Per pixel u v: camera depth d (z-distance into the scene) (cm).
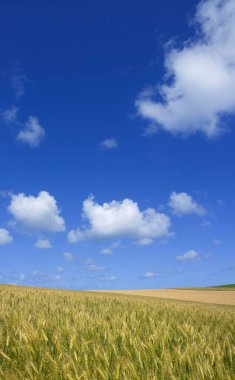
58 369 479
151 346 563
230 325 861
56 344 551
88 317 798
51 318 773
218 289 6669
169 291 6122
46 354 516
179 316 1005
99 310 1028
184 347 596
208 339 652
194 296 4766
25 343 578
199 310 1212
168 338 637
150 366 508
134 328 706
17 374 498
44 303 1120
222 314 1092
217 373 478
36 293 1642
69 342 602
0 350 563
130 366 469
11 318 723
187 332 688
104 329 683
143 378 465
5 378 484
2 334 643
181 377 469
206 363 478
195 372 468
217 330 761
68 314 875
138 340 596
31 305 1030
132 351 557
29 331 599
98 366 484
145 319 888
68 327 651
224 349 588
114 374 455
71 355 528
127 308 1174
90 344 596
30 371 484
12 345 584
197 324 866
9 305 969
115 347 559
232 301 3809
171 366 489
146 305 1365
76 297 1539
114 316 838
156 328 697
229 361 547
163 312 1094
